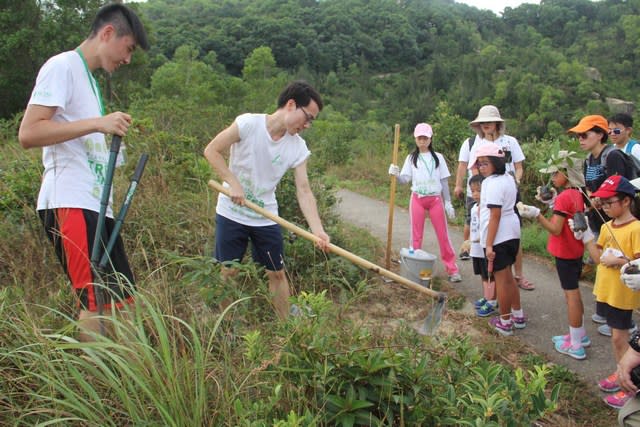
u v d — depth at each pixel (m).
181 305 3.44
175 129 8.38
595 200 4.08
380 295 5.08
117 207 4.96
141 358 2.59
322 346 2.52
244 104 22.11
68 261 2.95
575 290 4.14
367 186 11.59
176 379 2.45
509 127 46.34
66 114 2.95
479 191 4.93
